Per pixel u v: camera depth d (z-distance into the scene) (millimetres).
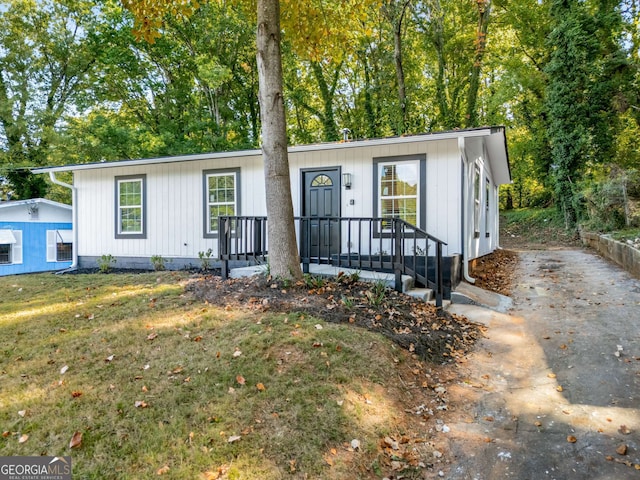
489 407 3387
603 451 2711
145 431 2650
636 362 3984
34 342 4199
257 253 7371
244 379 3293
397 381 3602
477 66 18562
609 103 14234
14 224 14148
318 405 2998
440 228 7660
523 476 2514
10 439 2564
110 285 7000
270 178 5895
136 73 17703
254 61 19188
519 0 18000
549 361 4242
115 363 3643
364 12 8453
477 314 5816
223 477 2287
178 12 6621
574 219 15641
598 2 15203
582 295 6531
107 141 15531
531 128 20516
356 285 5934
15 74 18234
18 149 18000
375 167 8211
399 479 2488
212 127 17656
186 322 4668
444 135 7195
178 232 9914
